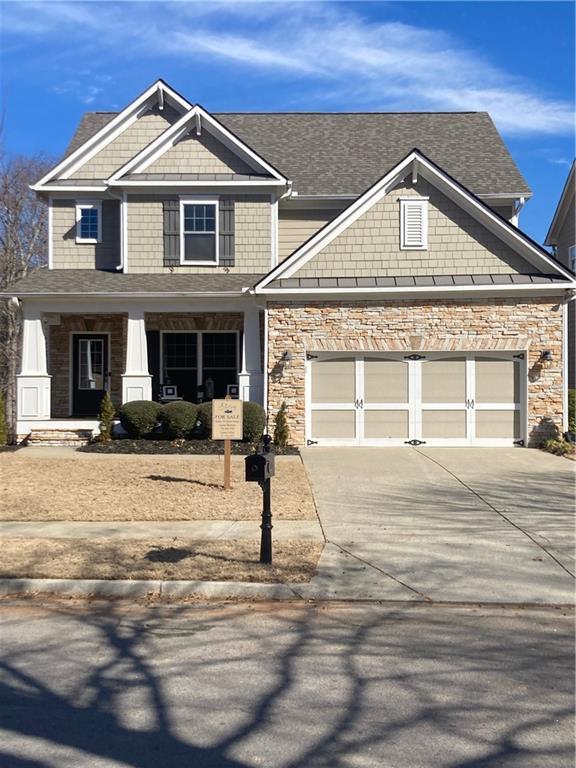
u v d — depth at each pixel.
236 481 13.75
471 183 21.84
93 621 7.22
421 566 8.88
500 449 17.73
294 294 18.11
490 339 18.06
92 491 12.79
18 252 32.84
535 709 5.26
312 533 10.30
